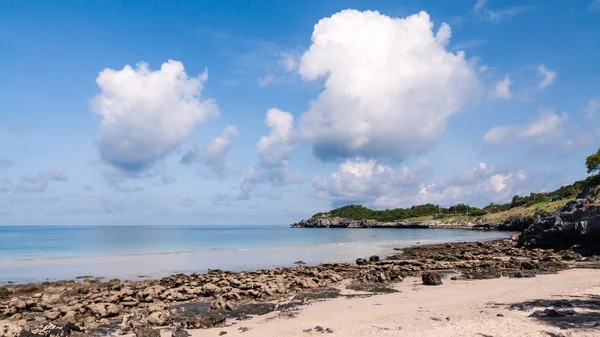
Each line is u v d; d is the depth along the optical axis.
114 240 109.00
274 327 18.91
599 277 30.53
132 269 46.75
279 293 30.33
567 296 22.19
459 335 14.55
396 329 16.38
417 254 62.84
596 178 103.12
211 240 112.00
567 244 59.03
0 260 54.41
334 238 124.38
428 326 16.45
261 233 174.12
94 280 37.31
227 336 17.39
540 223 65.75
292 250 74.88
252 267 50.28
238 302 27.31
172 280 35.69
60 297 29.00
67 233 171.12
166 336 18.05
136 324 20.52
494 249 62.72
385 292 29.70
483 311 19.06
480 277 34.81
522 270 37.06
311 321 20.06
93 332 20.09
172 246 85.31
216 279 35.19
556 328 14.53
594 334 13.41
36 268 46.91
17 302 25.48
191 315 23.12
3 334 18.38
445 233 158.88
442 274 38.88
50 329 19.36
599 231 53.34
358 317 20.44
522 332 14.27
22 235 144.75
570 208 70.69
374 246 86.31
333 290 31.48
